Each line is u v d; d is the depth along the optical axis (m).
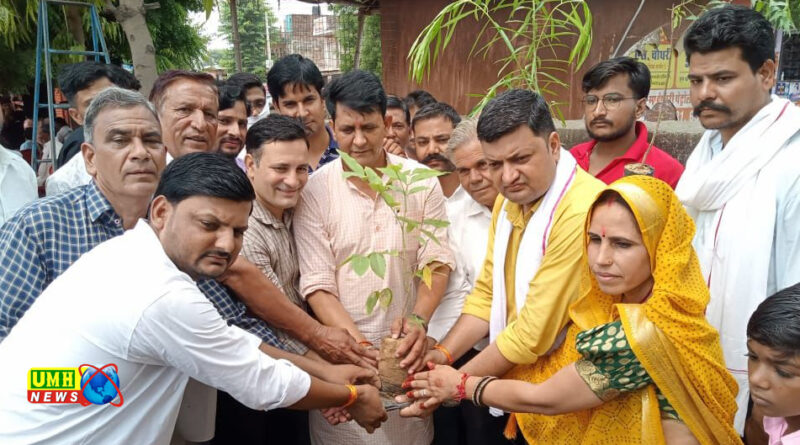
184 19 10.81
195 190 1.42
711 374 1.49
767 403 1.33
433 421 2.54
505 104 1.73
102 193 1.91
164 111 2.38
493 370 1.88
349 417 2.04
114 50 9.37
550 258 1.76
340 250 2.20
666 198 1.50
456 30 6.21
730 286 1.95
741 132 1.95
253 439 2.40
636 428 1.53
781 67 4.84
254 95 4.10
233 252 1.51
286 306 2.03
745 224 1.93
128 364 1.45
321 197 2.23
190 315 1.43
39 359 1.42
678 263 1.47
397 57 7.04
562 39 5.22
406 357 1.98
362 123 2.18
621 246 1.51
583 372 1.54
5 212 2.65
